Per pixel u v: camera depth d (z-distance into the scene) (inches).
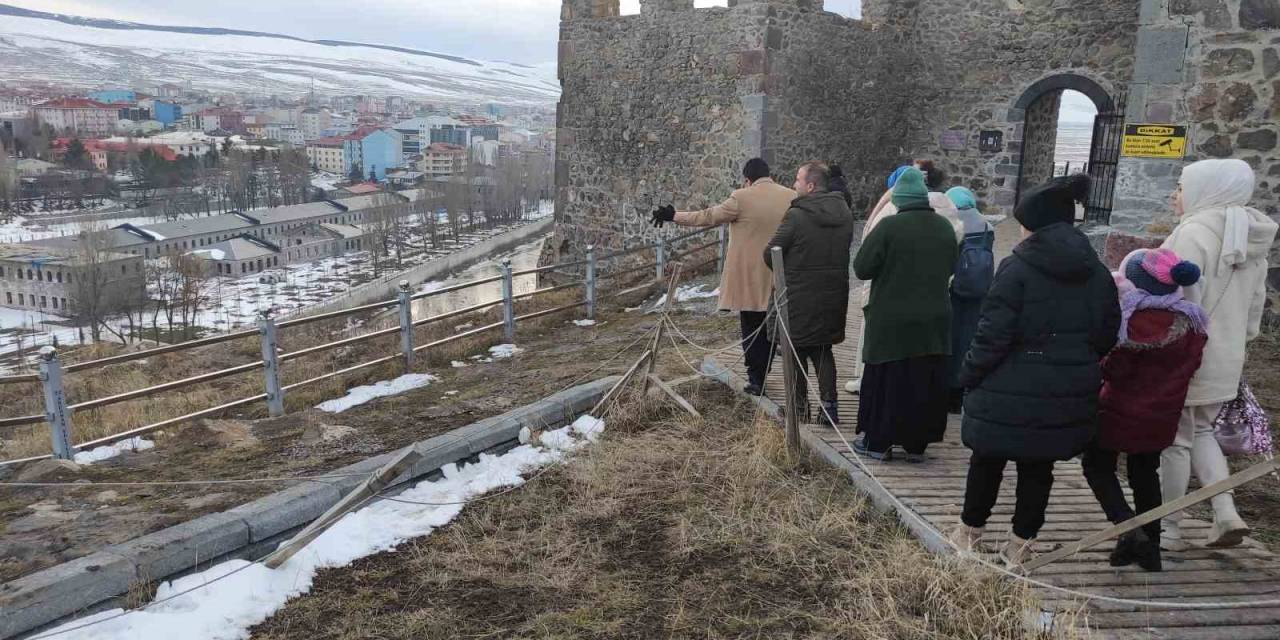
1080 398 126.0
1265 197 263.0
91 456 231.9
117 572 138.0
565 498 182.1
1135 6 517.3
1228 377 139.4
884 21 585.9
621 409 233.5
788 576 145.6
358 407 283.6
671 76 562.9
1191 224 142.7
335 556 154.6
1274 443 199.8
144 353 241.4
